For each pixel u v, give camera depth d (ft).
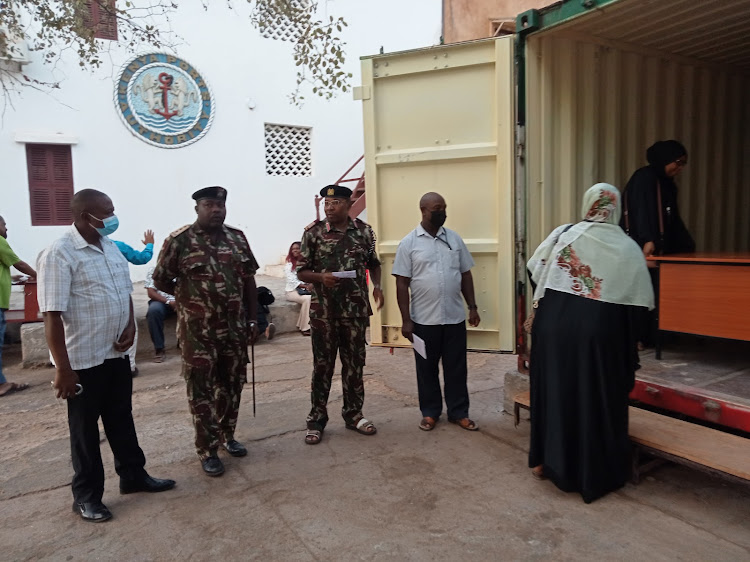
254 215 37.60
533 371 10.75
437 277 13.00
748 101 18.95
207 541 9.07
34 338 20.68
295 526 9.47
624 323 9.96
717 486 10.69
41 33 21.95
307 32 21.79
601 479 10.12
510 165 13.51
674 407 11.32
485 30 23.97
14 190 31.09
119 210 33.40
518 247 13.73
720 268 11.53
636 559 8.43
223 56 35.53
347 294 12.69
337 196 12.28
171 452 12.62
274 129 38.14
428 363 13.46
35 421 15.05
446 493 10.53
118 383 10.18
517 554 8.61
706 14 13.44
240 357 11.85
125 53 32.50
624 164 15.69
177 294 11.25
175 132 34.47
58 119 31.42
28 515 9.98
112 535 9.28
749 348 14.58
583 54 14.37
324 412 13.19
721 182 18.45
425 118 14.32
